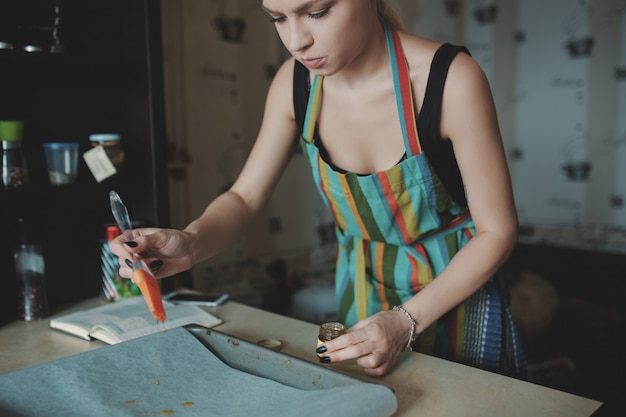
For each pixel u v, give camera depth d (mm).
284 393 812
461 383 894
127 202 1573
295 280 2709
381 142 1110
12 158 1276
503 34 3650
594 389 2023
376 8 1062
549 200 3605
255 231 2551
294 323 1184
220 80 2361
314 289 2506
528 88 3621
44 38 1375
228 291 2377
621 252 3318
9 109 1388
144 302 1320
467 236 1184
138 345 944
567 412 801
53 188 1314
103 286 1439
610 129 3357
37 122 1438
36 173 1447
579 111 3455
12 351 1080
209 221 1098
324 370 815
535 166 3641
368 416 708
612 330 2518
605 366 2217
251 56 2475
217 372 894
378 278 1219
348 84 1087
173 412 775
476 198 1025
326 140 1162
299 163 2725
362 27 893
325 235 2889
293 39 864
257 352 898
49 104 1451
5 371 985
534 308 2475
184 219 2271
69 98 1481
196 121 2283
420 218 1139
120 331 1111
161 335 978
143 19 1452
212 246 1087
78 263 1503
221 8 2334
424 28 3391
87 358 895
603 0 3314
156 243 969
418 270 1171
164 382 856
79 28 1472
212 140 2350
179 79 2213
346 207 1172
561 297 3035
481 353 1171
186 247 1016
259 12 2490
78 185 1364
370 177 1083
